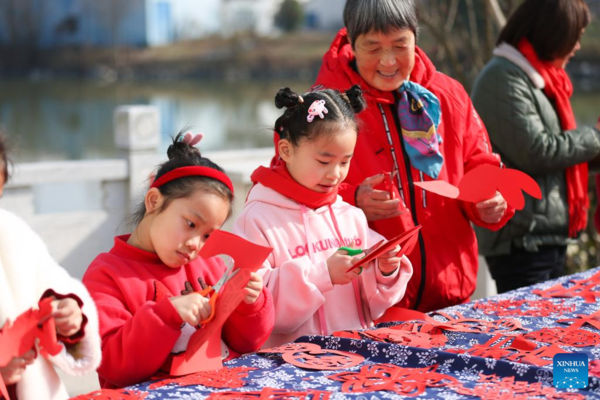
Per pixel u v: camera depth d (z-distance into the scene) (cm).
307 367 151
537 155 255
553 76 267
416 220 217
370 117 216
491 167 193
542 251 269
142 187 180
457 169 222
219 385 142
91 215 407
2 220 141
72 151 1224
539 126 257
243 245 150
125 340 148
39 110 2088
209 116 1551
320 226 193
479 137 232
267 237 188
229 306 151
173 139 174
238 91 2512
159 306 148
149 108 416
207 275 174
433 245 218
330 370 151
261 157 510
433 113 218
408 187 217
